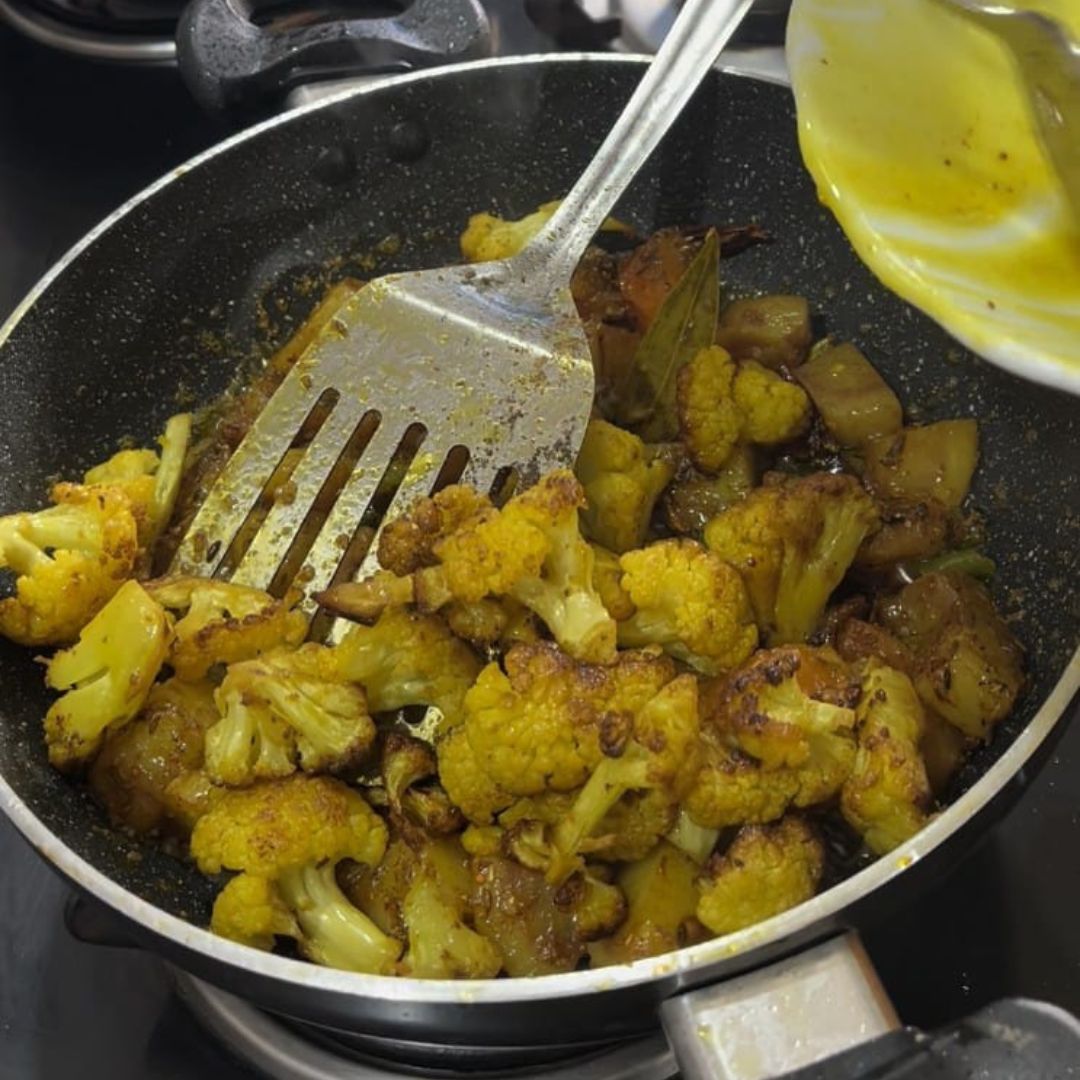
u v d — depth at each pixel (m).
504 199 0.40
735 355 0.38
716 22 0.32
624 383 0.37
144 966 0.31
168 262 0.37
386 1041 0.29
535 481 0.32
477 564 0.29
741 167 0.38
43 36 0.45
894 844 0.28
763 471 0.37
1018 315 0.21
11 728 0.29
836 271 0.39
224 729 0.29
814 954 0.23
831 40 0.24
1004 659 0.31
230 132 0.44
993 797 0.24
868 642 0.32
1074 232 0.22
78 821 0.29
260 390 0.37
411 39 0.38
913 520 0.34
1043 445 0.33
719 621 0.30
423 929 0.28
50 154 0.44
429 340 0.33
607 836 0.28
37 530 0.31
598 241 0.40
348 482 0.32
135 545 0.32
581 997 0.23
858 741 0.29
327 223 0.39
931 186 0.23
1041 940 0.30
